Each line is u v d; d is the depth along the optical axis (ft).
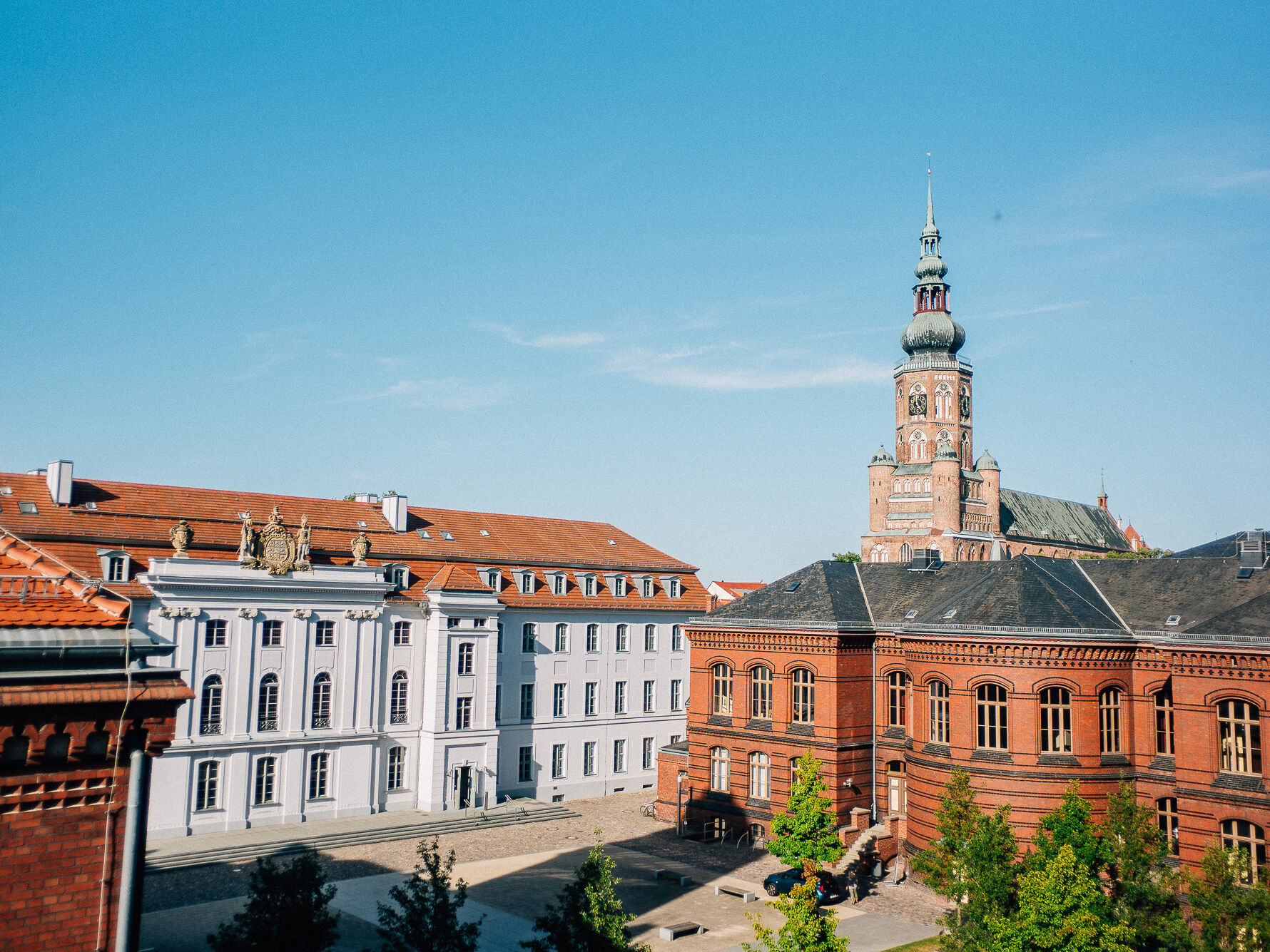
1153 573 158.40
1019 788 140.46
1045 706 143.23
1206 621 135.54
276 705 179.52
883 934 128.57
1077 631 141.08
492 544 231.30
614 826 191.83
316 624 185.57
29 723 47.60
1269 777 122.01
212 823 169.68
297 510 208.64
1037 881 92.12
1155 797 140.46
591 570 239.50
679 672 249.34
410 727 196.95
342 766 185.98
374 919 128.77
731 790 182.19
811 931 84.79
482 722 203.00
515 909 135.74
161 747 51.62
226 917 128.47
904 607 177.78
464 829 185.88
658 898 144.15
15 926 46.91
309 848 166.30
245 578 175.52
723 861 165.58
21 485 176.14
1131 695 143.95
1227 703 128.26
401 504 219.00
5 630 50.03
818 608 177.58
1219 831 126.21
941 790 149.69
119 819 50.03
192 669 169.68
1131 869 106.93
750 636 182.70
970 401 581.53
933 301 583.17
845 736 169.37
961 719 147.64
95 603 54.54
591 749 229.25
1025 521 604.49
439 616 198.18
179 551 171.73
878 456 555.69
